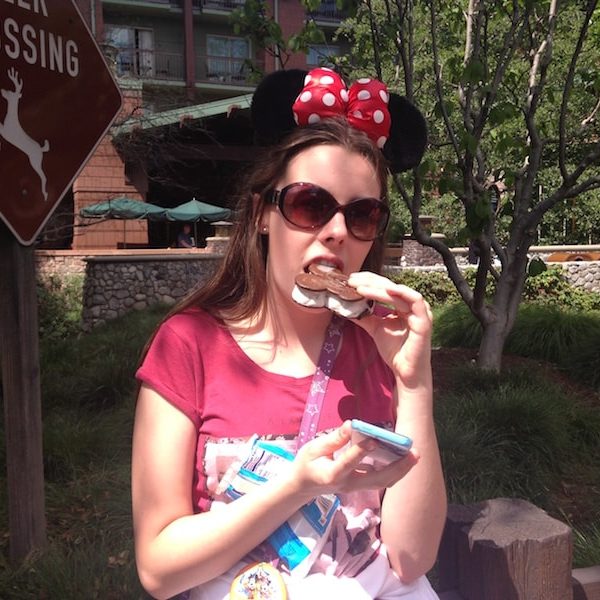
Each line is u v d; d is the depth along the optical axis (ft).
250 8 20.71
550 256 54.44
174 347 4.33
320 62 22.76
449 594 5.70
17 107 10.05
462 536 5.54
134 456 4.25
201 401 4.31
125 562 10.23
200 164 67.92
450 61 19.47
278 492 3.74
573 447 16.37
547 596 5.40
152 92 37.11
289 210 4.40
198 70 102.47
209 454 4.17
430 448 4.45
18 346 10.64
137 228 63.93
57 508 13.23
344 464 3.56
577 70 23.17
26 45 10.17
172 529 3.97
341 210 4.44
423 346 4.36
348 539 4.38
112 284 42.93
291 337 4.66
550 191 53.16
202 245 73.87
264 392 4.34
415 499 4.42
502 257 21.42
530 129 20.39
